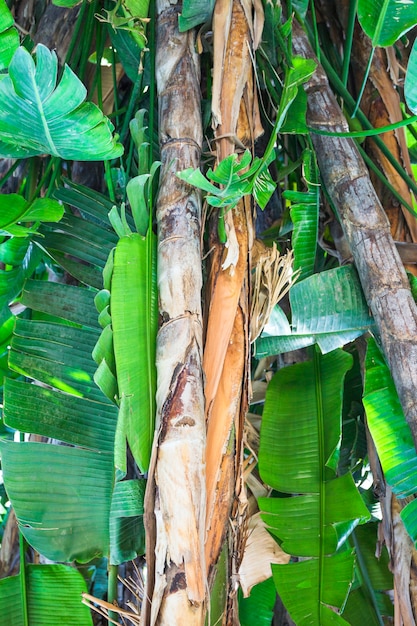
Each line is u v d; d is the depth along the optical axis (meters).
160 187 1.04
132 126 1.13
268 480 1.15
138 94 1.28
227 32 1.10
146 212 1.03
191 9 1.08
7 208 1.00
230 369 0.98
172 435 0.87
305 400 1.22
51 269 1.49
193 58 1.12
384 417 1.09
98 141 0.91
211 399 0.95
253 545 1.21
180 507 0.84
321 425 1.18
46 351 1.08
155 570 0.85
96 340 1.11
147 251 1.01
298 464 1.16
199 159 1.06
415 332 1.07
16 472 0.99
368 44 1.47
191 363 0.92
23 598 1.07
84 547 1.00
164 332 0.94
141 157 1.10
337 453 1.15
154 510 0.87
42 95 0.83
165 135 1.06
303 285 1.19
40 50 0.77
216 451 0.93
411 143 1.77
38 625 1.05
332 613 1.06
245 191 0.94
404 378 1.04
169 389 0.90
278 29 1.22
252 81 1.13
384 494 1.19
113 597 1.03
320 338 1.21
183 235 0.99
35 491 0.99
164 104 1.09
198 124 1.08
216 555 0.91
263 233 1.43
